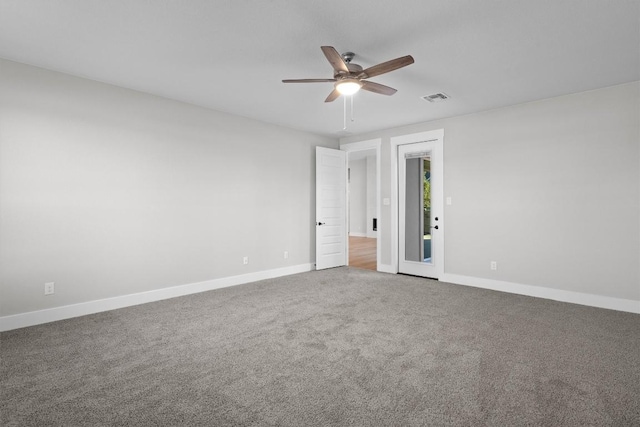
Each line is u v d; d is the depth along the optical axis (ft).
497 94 12.94
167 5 7.34
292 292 14.40
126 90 12.47
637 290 11.64
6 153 10.05
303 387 6.85
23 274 10.34
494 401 6.32
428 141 17.17
